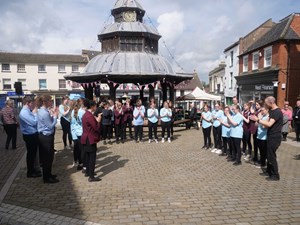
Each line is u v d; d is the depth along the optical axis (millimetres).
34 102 6594
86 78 13938
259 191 5422
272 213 4379
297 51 19344
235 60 29781
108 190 5480
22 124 6211
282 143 11195
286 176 6496
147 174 6652
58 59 40250
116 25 15438
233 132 7660
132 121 12344
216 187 5676
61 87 40281
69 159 8172
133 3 15820
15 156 8570
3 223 4078
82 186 5723
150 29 15805
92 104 6137
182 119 16266
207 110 10016
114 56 14570
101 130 11750
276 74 19656
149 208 4594
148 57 14844
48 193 5289
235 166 7473
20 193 5281
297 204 4746
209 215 4316
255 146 7836
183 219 4180
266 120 6500
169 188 5613
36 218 4176
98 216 4277
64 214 4340
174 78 14914
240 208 4578
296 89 19453
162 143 11273
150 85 14305
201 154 9055
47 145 5859
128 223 4047
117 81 13922
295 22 20500
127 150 9727
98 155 8852
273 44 20188
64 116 9609
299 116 11414
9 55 39250
